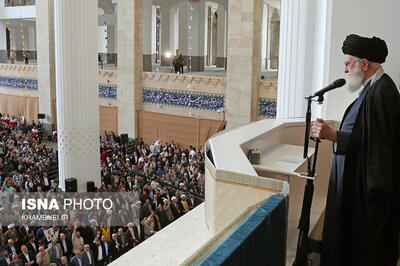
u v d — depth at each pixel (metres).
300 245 2.31
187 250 2.38
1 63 28.25
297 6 4.49
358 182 2.06
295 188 2.66
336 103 4.36
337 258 2.16
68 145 12.85
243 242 1.20
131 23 20.66
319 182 3.37
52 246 8.43
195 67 24.27
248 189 1.94
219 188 2.08
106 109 22.91
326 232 2.23
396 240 2.09
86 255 8.29
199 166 15.02
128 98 21.41
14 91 26.92
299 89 4.60
